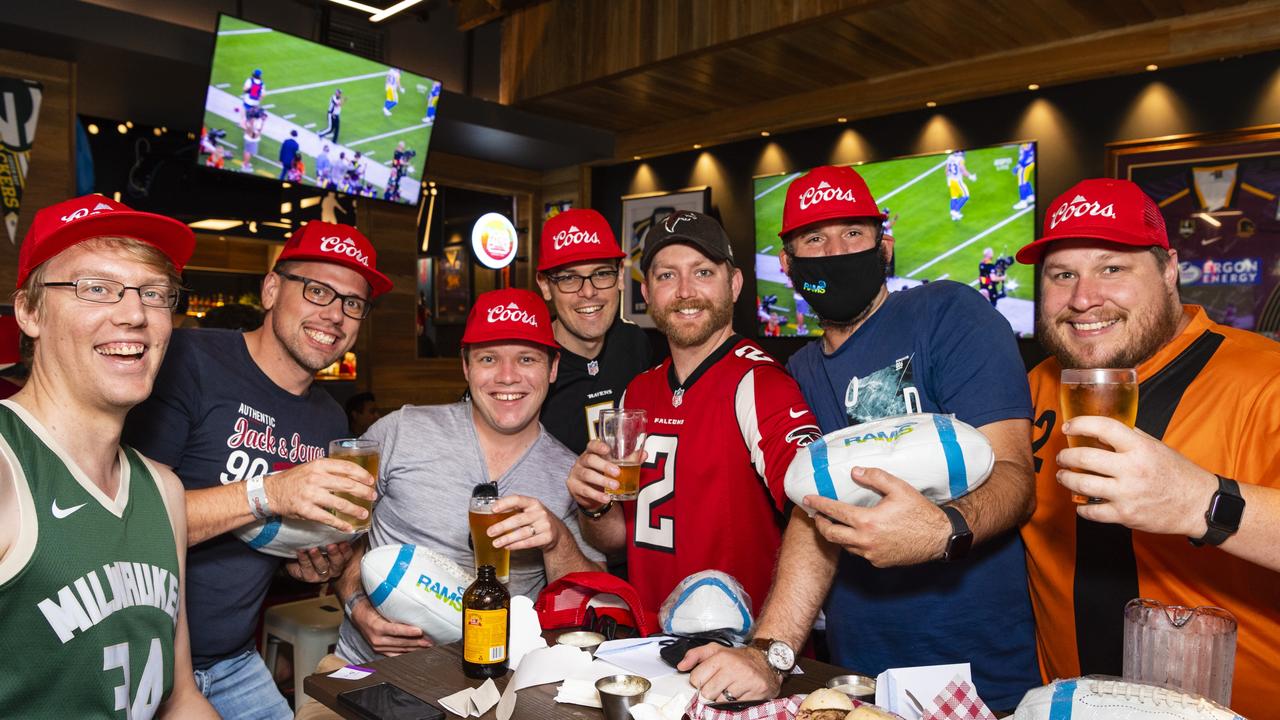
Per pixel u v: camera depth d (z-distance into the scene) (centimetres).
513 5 625
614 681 124
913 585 176
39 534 123
